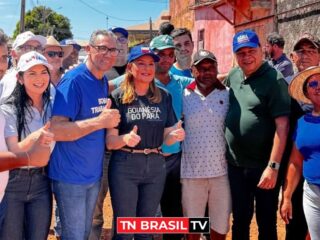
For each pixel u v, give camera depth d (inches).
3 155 106.4
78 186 162.2
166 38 195.6
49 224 162.4
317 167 152.6
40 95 157.6
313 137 152.8
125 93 169.8
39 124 155.8
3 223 151.5
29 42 200.8
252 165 180.4
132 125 169.5
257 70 178.4
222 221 193.2
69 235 163.2
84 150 161.8
